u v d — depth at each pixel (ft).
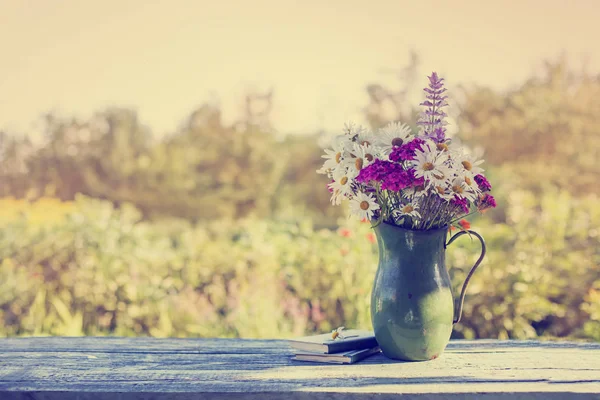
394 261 6.06
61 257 14.79
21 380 5.41
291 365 5.94
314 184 37.63
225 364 6.00
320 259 13.91
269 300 13.44
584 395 4.94
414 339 5.96
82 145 39.14
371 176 5.68
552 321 12.65
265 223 16.69
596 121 33.65
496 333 12.25
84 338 7.50
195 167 38.29
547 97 33.88
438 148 6.02
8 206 34.14
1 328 14.15
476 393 4.96
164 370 5.76
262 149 38.40
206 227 32.01
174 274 14.53
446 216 6.10
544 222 13.30
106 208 16.05
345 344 6.18
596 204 13.98
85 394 5.09
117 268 14.47
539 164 32.27
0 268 14.62
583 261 12.74
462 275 12.43
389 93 37.14
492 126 33.55
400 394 4.96
